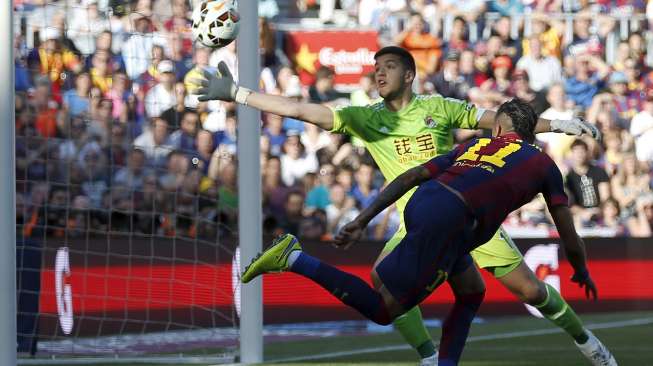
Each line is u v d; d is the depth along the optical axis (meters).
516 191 15.20
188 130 36.44
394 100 18.88
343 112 18.62
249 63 23.05
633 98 43.75
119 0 37.91
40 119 35.19
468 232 15.01
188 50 37.94
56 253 28.47
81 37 37.12
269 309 32.41
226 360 23.75
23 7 36.59
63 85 36.22
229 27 17.92
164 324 29.91
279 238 15.33
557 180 15.62
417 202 15.09
